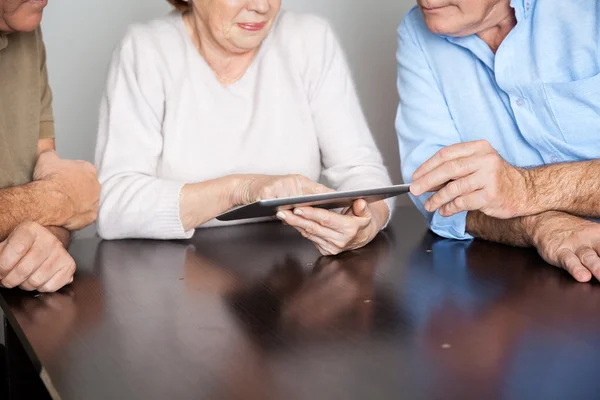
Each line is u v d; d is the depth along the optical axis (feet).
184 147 6.49
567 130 6.04
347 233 5.24
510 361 3.38
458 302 4.25
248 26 6.11
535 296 4.34
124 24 10.66
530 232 5.36
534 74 5.97
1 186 5.90
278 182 5.46
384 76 11.82
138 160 6.33
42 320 4.11
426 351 3.51
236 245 5.74
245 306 4.25
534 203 5.41
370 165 6.60
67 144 10.74
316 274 4.89
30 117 6.15
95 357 3.53
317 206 5.14
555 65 5.93
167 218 5.91
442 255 5.38
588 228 5.00
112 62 6.61
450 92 6.45
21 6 5.17
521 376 3.21
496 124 6.36
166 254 5.52
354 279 4.75
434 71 6.53
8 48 6.05
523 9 5.89
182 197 5.92
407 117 6.66
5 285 4.60
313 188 5.53
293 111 6.72
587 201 5.37
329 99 6.74
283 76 6.72
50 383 3.26
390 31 11.71
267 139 6.66
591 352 3.47
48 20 10.30
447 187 5.29
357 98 7.01
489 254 5.39
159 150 6.47
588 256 4.73
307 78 6.75
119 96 6.44
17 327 4.07
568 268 4.74
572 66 5.89
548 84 5.93
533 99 6.04
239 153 6.63
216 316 4.08
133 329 3.91
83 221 5.92
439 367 3.33
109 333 3.86
